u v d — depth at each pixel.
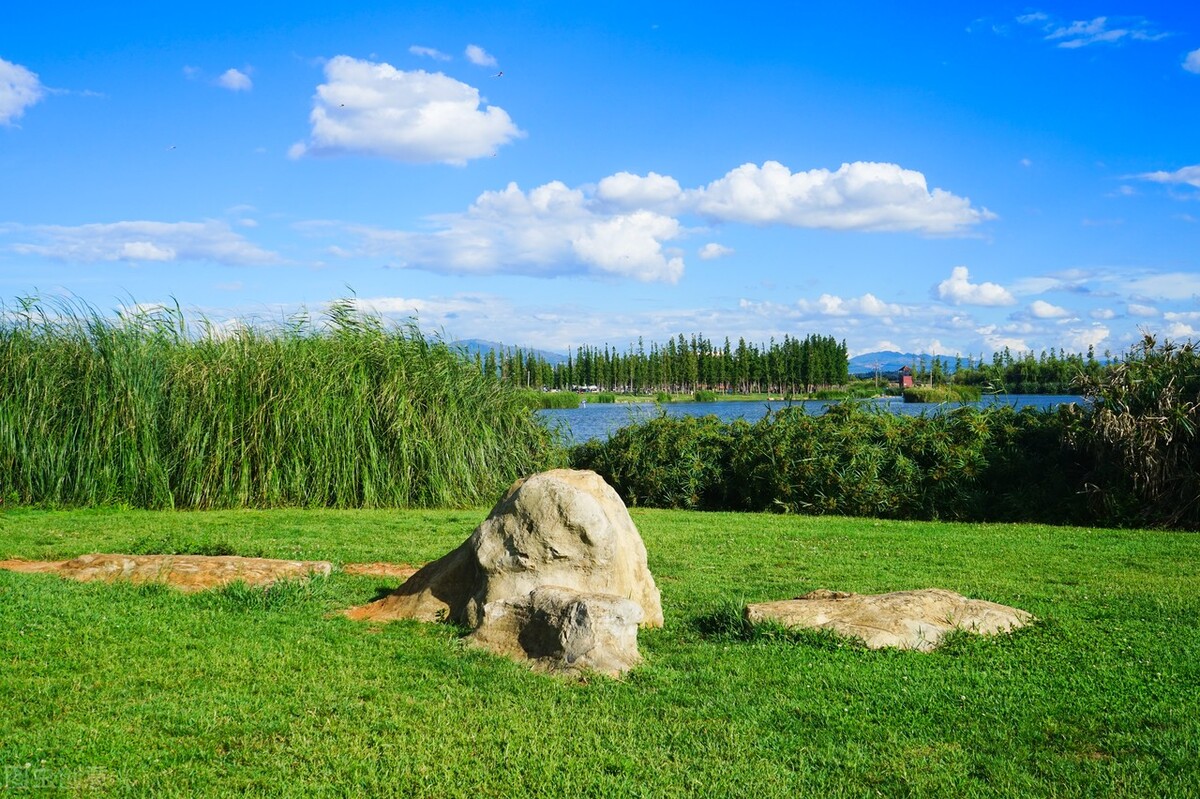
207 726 5.14
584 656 6.20
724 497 17.61
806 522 14.32
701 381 83.50
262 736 5.05
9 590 7.73
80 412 15.26
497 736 5.08
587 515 7.12
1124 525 14.07
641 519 14.67
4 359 15.34
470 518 13.92
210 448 15.20
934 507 15.45
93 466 14.95
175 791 4.38
